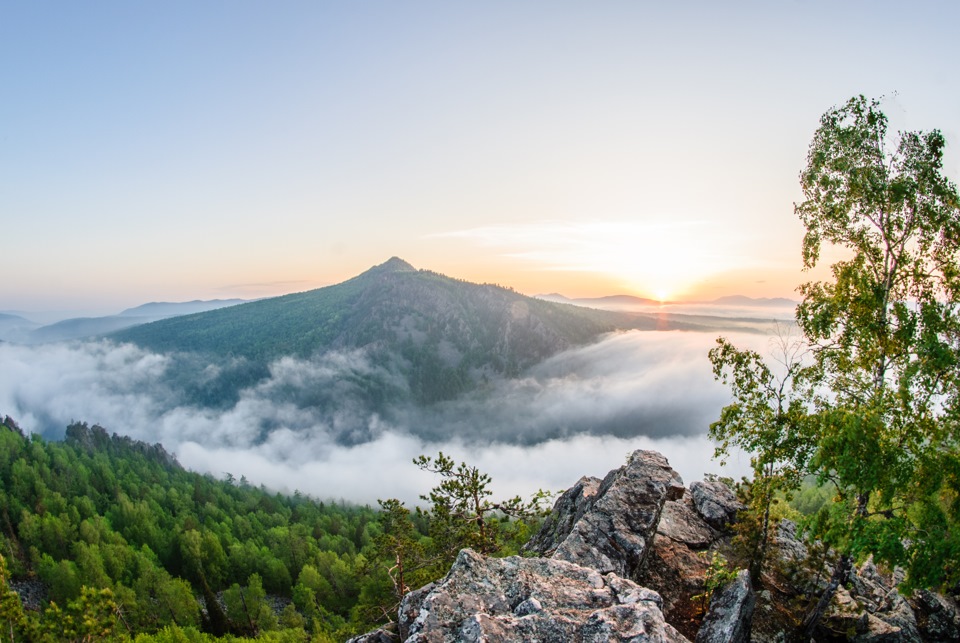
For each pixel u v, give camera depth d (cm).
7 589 2891
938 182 1623
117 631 5709
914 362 1608
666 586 1912
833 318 1784
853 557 1648
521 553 2738
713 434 2052
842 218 1772
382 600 2756
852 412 1555
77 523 12362
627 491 2156
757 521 2131
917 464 1552
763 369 1958
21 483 14400
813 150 1827
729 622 1566
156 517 14125
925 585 1513
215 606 8112
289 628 8444
